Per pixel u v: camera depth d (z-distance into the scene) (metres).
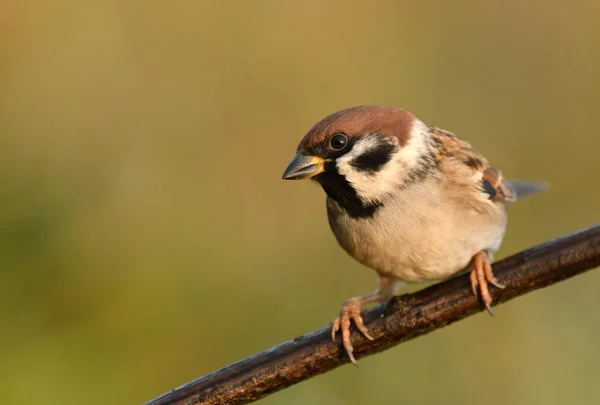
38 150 12.48
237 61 13.98
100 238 12.00
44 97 12.88
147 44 13.61
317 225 13.15
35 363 10.70
